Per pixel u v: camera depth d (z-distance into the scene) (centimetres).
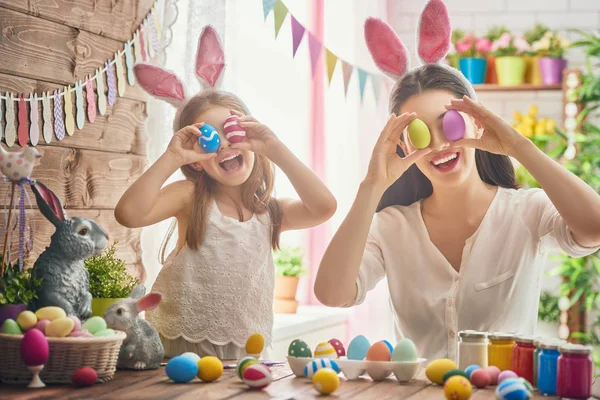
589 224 147
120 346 142
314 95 367
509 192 172
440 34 169
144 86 177
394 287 173
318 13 357
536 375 131
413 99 162
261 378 129
